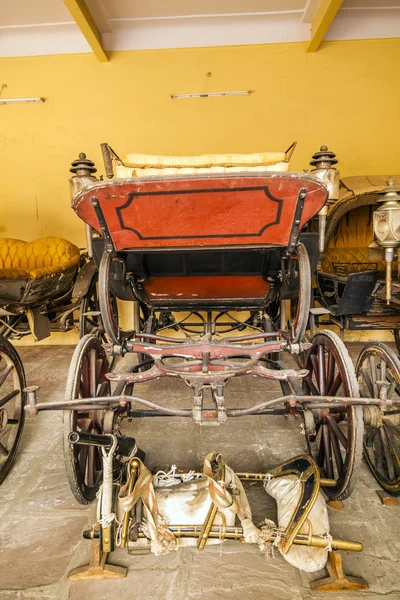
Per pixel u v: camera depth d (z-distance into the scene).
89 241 2.21
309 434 1.69
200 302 2.65
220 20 4.29
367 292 2.74
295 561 1.39
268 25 4.31
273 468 1.90
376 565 1.45
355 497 1.83
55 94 4.48
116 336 1.75
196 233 1.56
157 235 1.57
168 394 3.07
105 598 1.33
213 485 1.44
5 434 2.15
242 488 1.64
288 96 4.39
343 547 1.41
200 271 2.30
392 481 1.77
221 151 4.47
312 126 4.41
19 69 4.47
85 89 4.46
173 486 1.60
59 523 1.69
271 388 3.15
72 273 3.28
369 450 2.03
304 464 1.68
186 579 1.40
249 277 2.40
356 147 4.42
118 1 3.92
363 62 4.33
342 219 3.96
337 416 1.87
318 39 4.08
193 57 4.38
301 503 1.47
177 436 2.39
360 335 4.53
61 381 3.38
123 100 4.46
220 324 3.29
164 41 4.37
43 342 4.68
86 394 1.85
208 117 4.43
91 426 1.85
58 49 4.43
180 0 3.94
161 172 1.96
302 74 4.36
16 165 4.58
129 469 1.52
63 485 1.96
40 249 3.83
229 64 4.38
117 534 1.42
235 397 2.98
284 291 2.27
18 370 2.11
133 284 2.34
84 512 1.76
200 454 2.19
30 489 1.93
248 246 1.63
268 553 1.47
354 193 3.21
